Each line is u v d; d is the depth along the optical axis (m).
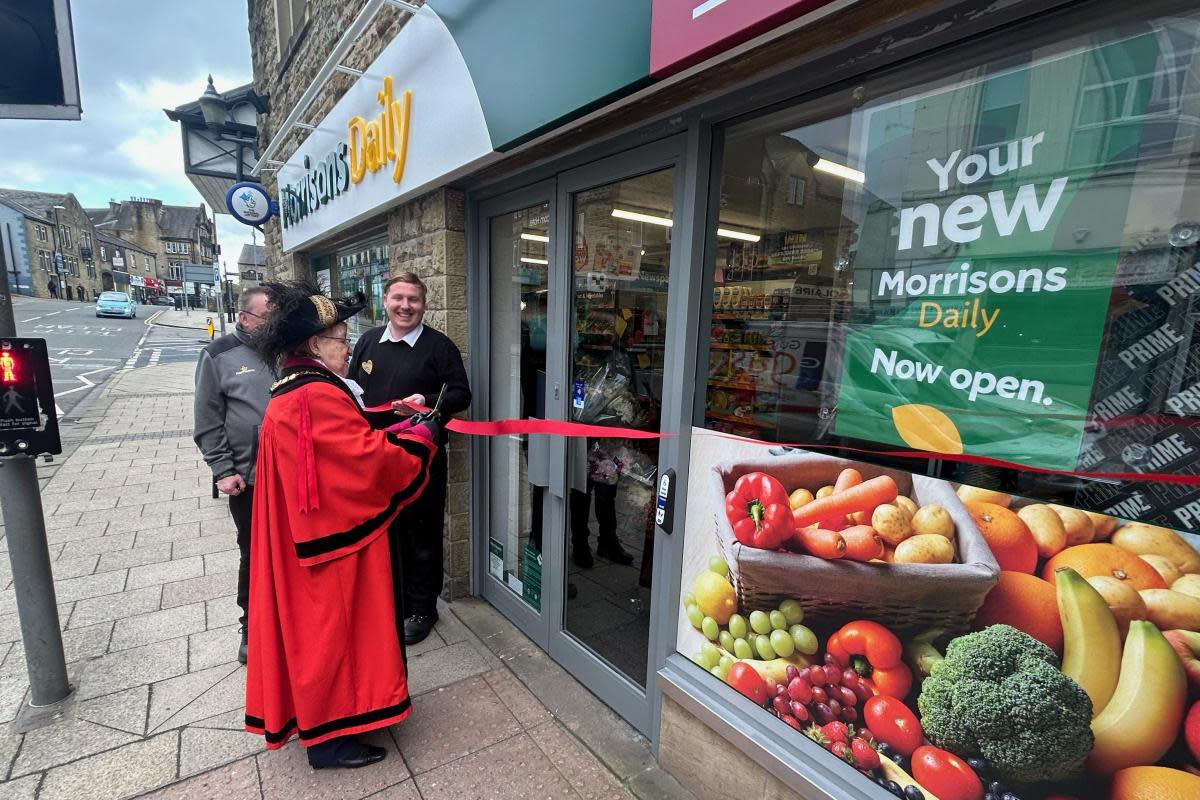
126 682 2.28
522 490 2.70
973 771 1.20
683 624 1.80
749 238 1.55
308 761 1.88
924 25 1.12
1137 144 0.92
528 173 2.33
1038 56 1.00
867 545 1.33
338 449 1.68
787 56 1.33
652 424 2.04
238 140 5.89
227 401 2.36
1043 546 1.08
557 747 1.98
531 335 2.58
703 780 1.74
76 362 15.59
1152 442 0.95
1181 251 0.90
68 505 4.36
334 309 1.81
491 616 2.88
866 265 1.29
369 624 1.84
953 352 1.16
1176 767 0.97
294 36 4.40
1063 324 1.01
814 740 1.48
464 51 2.13
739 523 1.59
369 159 3.03
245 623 2.38
